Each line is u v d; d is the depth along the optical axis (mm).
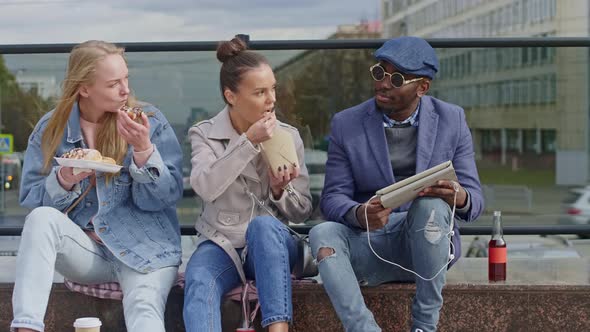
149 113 3547
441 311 3576
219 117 3619
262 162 3566
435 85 11680
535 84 14758
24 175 3506
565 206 15836
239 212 3547
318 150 4785
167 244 3506
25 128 4863
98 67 3383
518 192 15656
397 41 3578
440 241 3254
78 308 3602
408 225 3340
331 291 3295
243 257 3471
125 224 3471
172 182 3459
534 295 3564
